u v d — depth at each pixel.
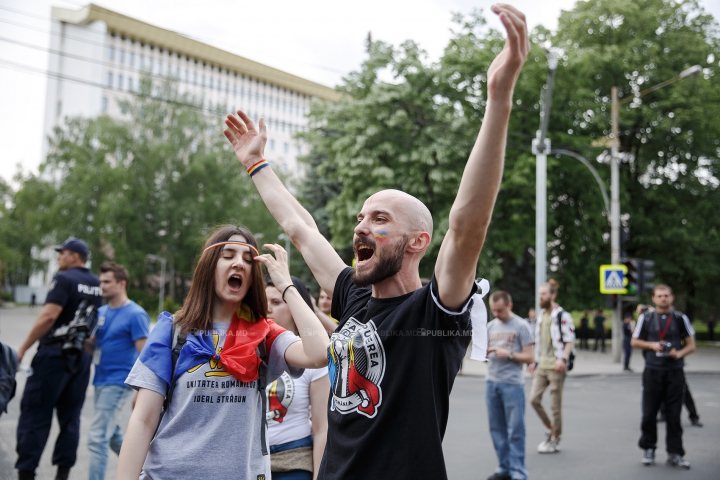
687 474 6.05
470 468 6.22
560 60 23.25
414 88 23.42
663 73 26.77
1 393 3.79
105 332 4.98
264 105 92.56
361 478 1.84
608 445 7.46
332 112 24.77
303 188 38.59
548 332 7.22
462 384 13.88
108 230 42.00
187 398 2.26
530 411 10.03
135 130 45.50
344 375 1.96
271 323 2.60
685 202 28.61
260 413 2.41
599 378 16.20
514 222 23.50
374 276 1.97
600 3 26.88
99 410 4.76
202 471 2.19
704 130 26.92
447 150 22.42
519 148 23.55
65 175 45.22
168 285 56.88
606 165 24.92
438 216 22.62
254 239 2.57
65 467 5.03
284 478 2.93
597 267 25.23
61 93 79.81
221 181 46.22
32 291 72.06
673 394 6.46
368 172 23.36
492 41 23.89
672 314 6.64
